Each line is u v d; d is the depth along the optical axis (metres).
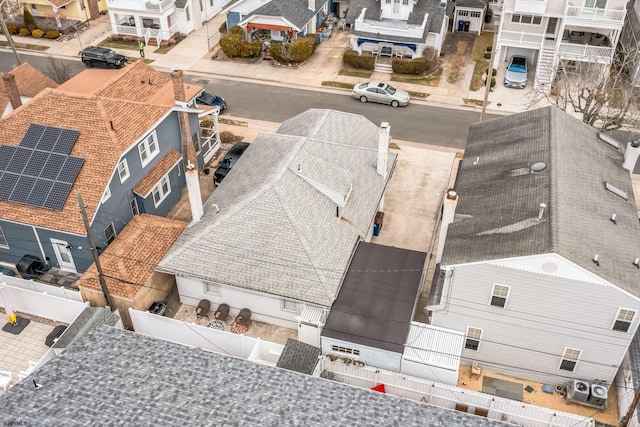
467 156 31.33
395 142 41.22
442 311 25.03
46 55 53.66
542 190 25.28
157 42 54.78
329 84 48.41
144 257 28.08
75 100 31.66
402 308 25.45
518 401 23.91
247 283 26.36
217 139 40.25
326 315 25.70
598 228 23.89
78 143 30.23
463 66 50.69
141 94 35.97
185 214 35.25
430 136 41.91
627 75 45.69
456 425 19.20
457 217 26.70
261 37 54.53
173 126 34.91
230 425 18.41
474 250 23.83
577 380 24.89
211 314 28.61
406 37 49.62
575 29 47.16
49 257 30.45
